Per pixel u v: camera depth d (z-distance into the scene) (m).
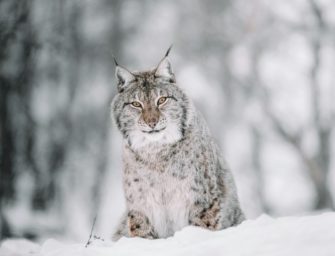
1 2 21.34
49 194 21.45
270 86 30.12
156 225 7.62
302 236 5.02
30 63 22.56
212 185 7.66
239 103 29.69
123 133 7.70
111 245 6.92
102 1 29.31
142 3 30.94
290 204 25.47
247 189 26.25
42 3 25.20
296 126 27.97
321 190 24.56
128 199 7.68
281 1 30.44
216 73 30.61
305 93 29.81
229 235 5.64
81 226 19.56
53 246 7.21
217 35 30.83
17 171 20.78
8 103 21.23
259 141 28.39
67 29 26.56
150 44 30.59
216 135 28.89
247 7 30.95
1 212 17.33
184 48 30.95
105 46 28.50
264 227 5.55
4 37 21.23
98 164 24.75
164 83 7.64
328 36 28.95
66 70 26.50
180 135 7.53
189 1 31.61
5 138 20.81
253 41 30.62
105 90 27.59
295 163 27.59
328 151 25.94
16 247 7.84
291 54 30.59
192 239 5.91
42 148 23.05
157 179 7.52
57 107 25.34
